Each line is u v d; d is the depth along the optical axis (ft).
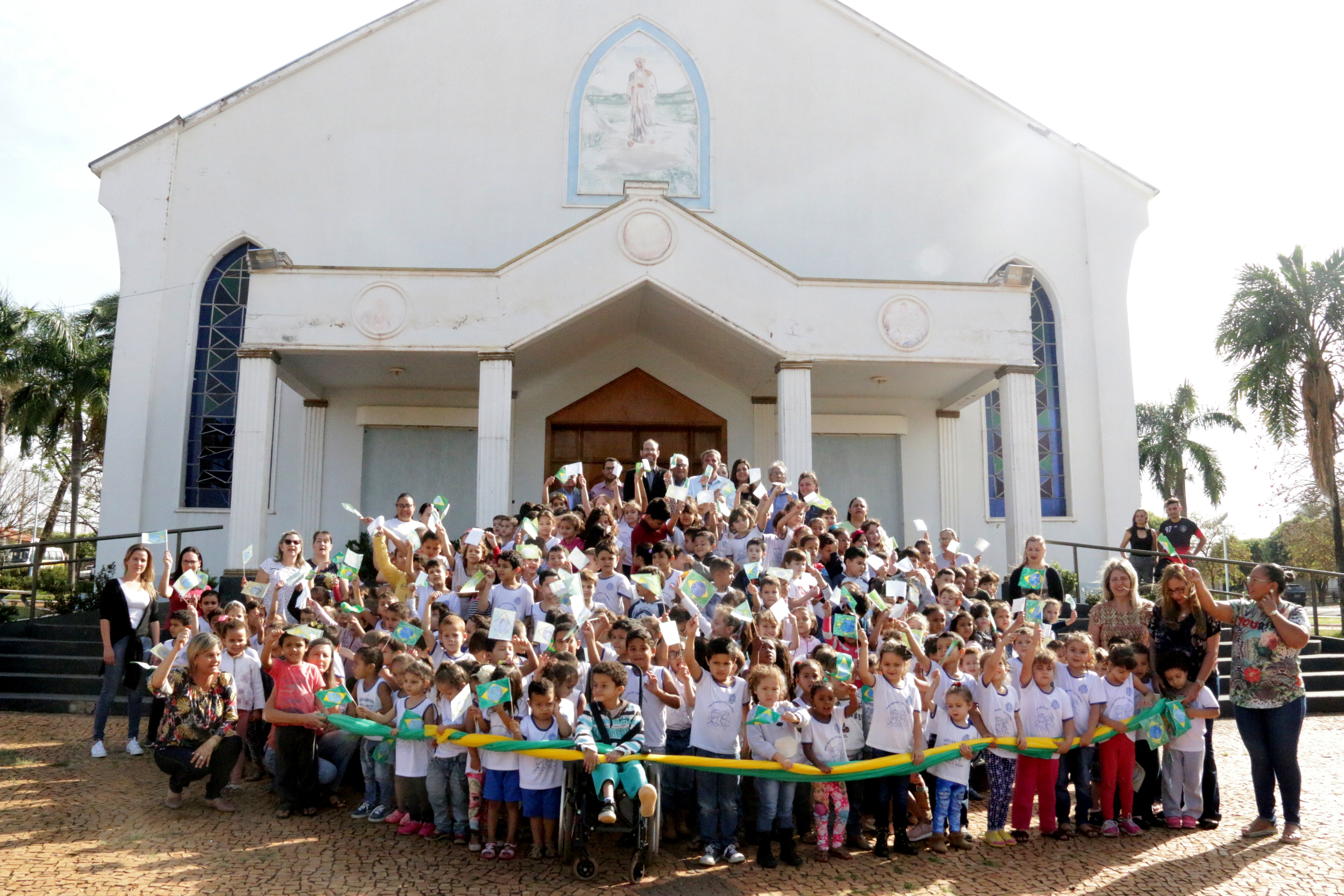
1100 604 23.62
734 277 40.83
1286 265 67.77
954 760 20.27
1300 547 100.32
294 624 26.37
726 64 53.67
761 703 18.84
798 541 27.30
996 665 21.07
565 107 52.90
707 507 31.12
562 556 24.52
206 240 51.31
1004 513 50.60
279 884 17.58
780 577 23.16
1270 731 20.65
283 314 39.68
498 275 40.22
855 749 20.75
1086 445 52.60
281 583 25.90
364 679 22.17
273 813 21.93
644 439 51.01
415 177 52.13
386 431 51.16
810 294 41.14
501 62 53.11
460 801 20.08
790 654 22.22
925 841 20.57
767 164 53.06
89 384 81.30
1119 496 52.13
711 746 19.43
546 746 18.74
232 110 52.29
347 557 27.27
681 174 52.70
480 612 25.66
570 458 50.67
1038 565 29.43
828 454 52.60
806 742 19.44
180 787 22.00
